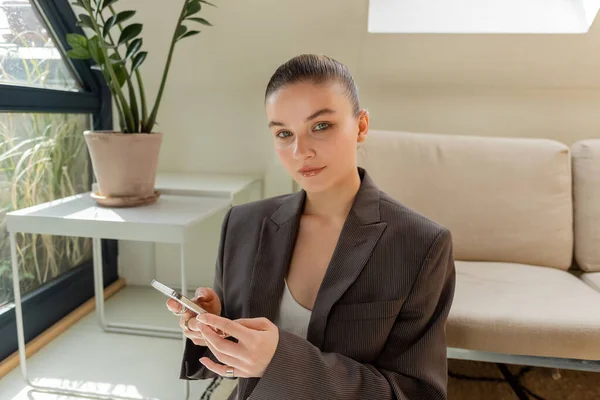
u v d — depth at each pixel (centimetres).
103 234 115
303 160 60
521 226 140
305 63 60
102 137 124
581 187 143
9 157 142
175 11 152
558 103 162
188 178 169
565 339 96
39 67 154
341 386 58
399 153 147
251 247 72
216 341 54
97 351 148
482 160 145
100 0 126
